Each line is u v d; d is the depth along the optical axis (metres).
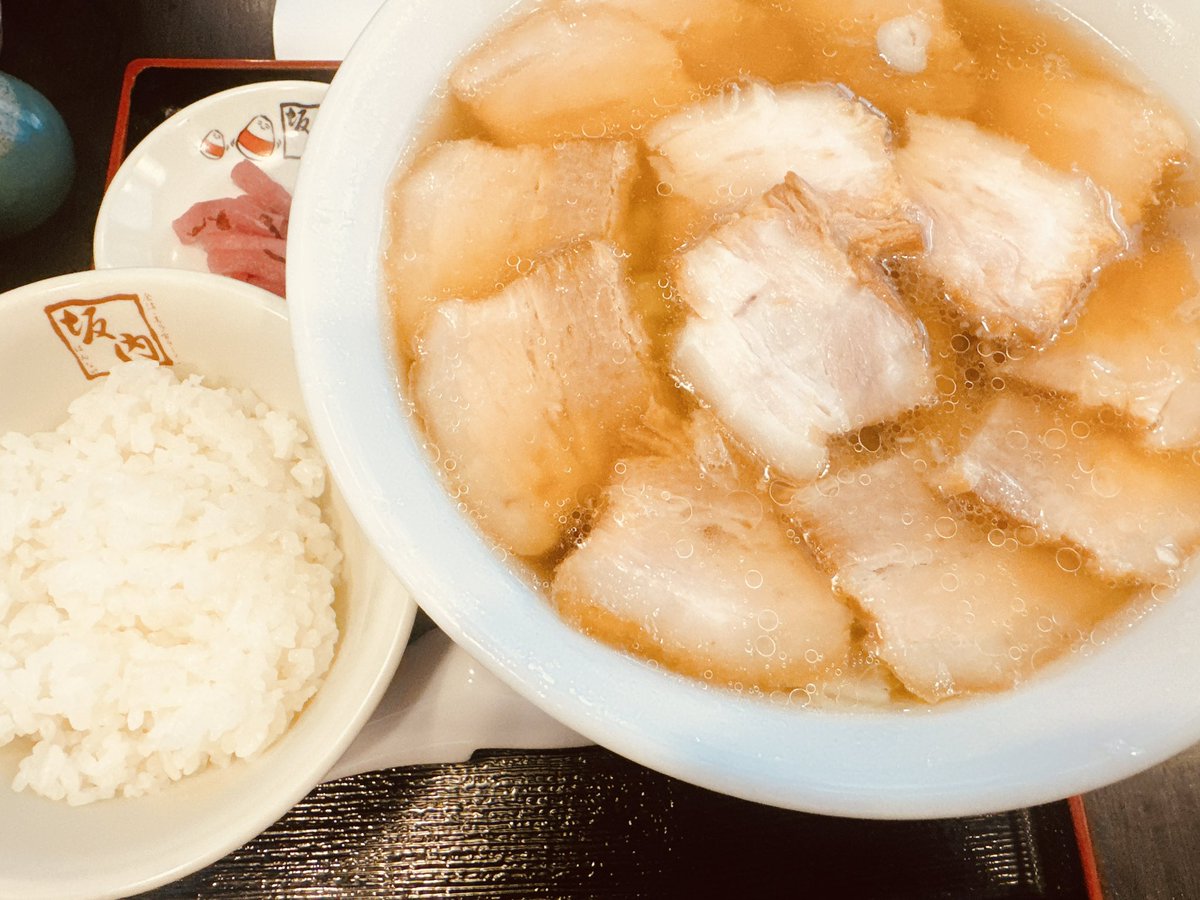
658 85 0.23
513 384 0.20
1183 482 0.20
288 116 0.30
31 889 0.17
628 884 0.23
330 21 0.31
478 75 0.22
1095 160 0.22
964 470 0.20
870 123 0.22
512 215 0.22
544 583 0.19
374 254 0.20
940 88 0.23
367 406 0.18
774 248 0.21
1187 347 0.21
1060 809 0.24
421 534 0.17
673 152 0.22
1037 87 0.23
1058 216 0.22
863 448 0.21
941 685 0.18
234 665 0.20
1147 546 0.19
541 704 0.16
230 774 0.20
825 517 0.20
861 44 0.24
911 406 0.21
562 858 0.24
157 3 0.32
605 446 0.20
